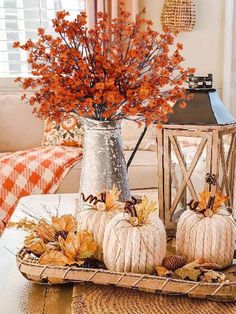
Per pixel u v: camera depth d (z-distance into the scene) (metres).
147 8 3.46
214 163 1.19
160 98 1.15
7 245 1.31
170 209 1.29
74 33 1.16
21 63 3.59
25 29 3.55
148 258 1.00
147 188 2.62
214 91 1.26
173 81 1.16
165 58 1.16
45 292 1.03
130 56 1.12
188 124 1.19
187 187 1.26
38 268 1.02
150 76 1.16
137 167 2.62
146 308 0.94
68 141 2.94
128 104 1.14
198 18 3.52
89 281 1.01
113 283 0.99
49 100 1.14
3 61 3.56
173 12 3.35
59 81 1.12
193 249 1.06
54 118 1.20
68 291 1.03
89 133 1.25
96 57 1.11
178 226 1.10
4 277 1.11
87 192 1.26
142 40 1.16
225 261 1.07
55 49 1.15
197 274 0.97
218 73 3.62
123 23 1.18
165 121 1.20
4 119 3.17
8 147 3.16
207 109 1.20
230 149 1.29
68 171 2.60
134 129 2.96
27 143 3.17
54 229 1.12
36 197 1.82
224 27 3.54
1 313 0.94
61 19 1.17
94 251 1.04
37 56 1.17
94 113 1.20
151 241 1.00
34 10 3.53
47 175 2.58
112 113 1.18
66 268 1.00
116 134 1.25
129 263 1.00
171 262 1.01
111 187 1.25
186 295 0.98
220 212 1.09
